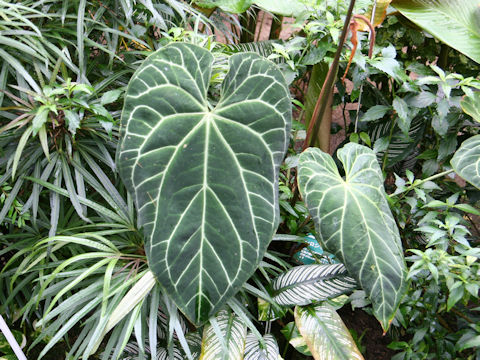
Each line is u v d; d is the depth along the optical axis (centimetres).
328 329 128
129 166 105
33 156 125
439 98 158
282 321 158
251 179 110
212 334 121
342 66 165
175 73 105
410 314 141
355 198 117
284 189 150
